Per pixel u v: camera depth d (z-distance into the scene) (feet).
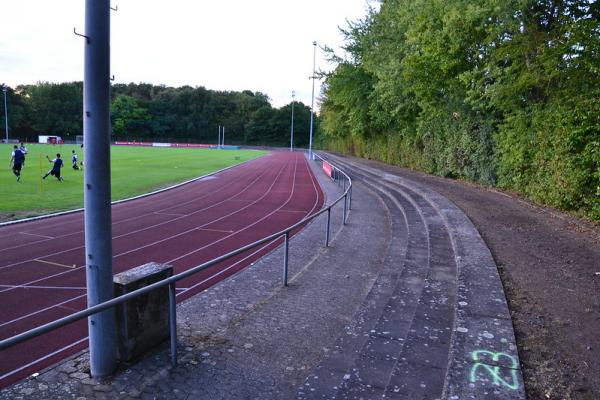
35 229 40.57
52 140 303.89
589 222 34.53
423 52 64.85
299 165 148.36
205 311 20.72
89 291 14.32
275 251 33.63
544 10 43.19
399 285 21.34
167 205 57.21
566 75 38.52
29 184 71.31
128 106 387.55
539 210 40.42
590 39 34.73
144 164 126.93
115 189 69.67
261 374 14.78
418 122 88.69
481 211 39.55
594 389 11.12
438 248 27.48
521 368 12.05
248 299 22.68
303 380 14.48
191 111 402.93
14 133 339.98
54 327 10.69
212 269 29.63
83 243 35.88
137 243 36.68
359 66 112.47
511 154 49.49
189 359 15.64
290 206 58.90
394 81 78.69
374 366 13.37
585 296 18.12
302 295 23.25
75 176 84.64
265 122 401.29
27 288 25.52
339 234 39.19
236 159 168.35
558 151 38.81
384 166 113.29
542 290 18.78
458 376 11.39
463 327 14.43
